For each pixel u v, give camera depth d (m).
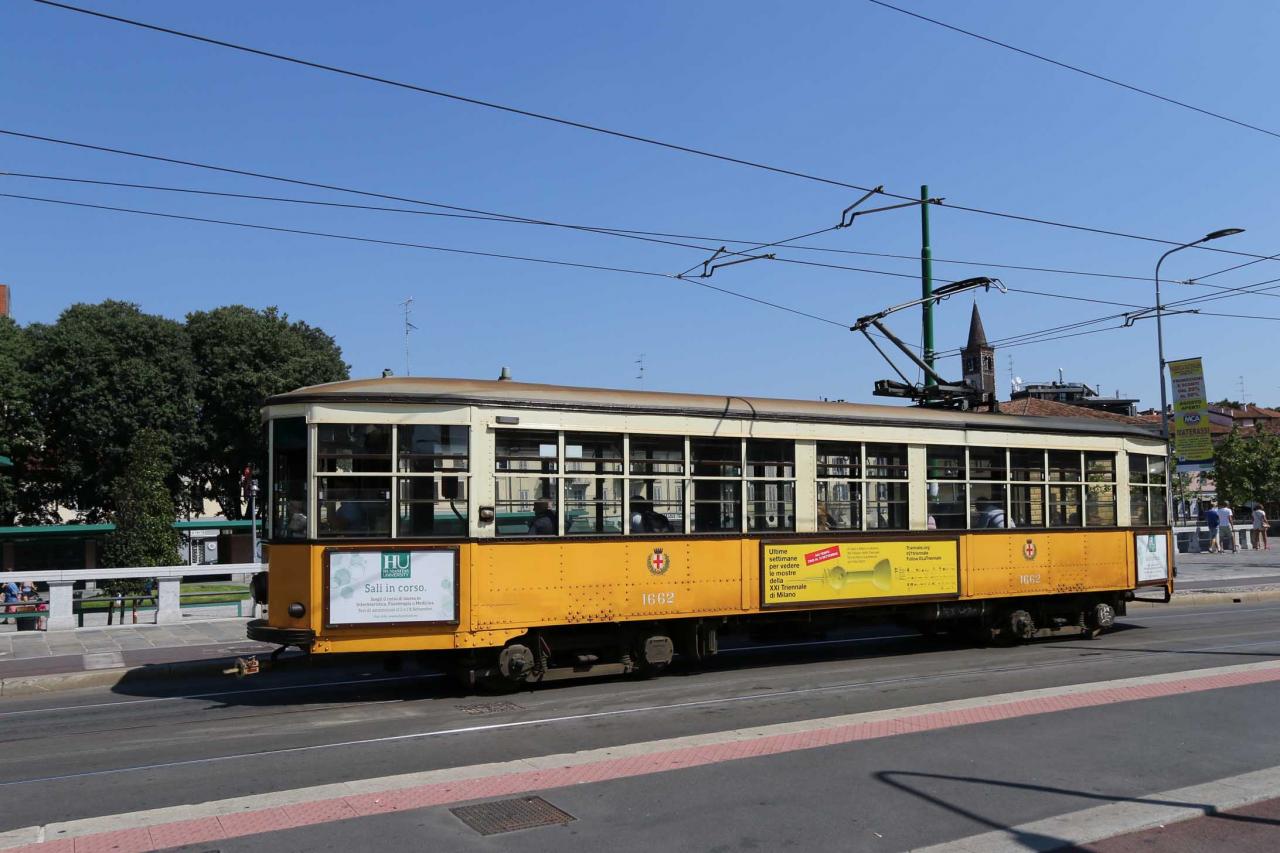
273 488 10.49
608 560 11.21
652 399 11.72
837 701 10.24
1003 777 7.04
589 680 11.80
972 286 18.20
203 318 43.81
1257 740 8.14
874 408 13.53
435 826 6.00
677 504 11.75
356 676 12.29
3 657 13.39
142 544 22.62
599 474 11.27
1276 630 16.00
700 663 13.24
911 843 5.71
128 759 8.02
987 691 10.80
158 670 12.25
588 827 5.99
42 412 41.34
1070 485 15.31
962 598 13.89
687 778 7.02
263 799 6.57
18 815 6.48
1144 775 7.11
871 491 13.24
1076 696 9.91
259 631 10.32
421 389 10.57
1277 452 48.69
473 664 10.66
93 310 42.59
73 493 43.53
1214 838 5.78
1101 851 5.58
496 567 10.61
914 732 8.40
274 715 9.85
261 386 42.81
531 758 7.69
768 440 12.43
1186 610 19.91
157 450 23.83
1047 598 15.26
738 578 12.06
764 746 7.92
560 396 11.12
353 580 10.12
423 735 8.79
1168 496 16.81
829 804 6.43
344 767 7.68
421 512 10.39
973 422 14.23
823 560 12.69
